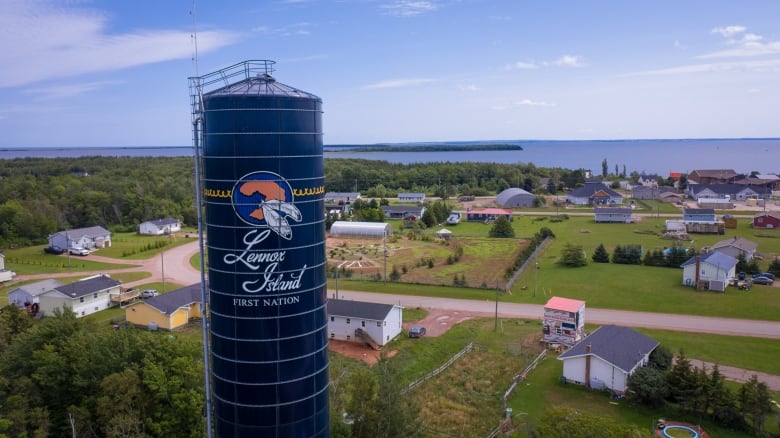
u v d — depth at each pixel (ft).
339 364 176.96
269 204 79.87
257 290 81.15
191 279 297.94
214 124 79.56
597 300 243.60
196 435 126.00
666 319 215.92
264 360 82.69
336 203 589.32
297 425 85.40
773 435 133.18
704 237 383.04
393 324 203.82
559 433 115.03
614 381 156.66
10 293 239.71
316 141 83.82
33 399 131.95
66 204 478.18
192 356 144.56
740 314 219.82
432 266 313.53
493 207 569.23
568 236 401.90
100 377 135.85
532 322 219.41
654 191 615.57
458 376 169.89
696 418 142.10
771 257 315.17
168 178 622.13
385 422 116.67
